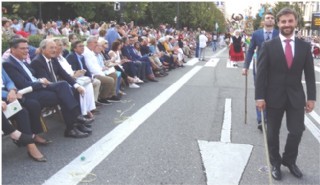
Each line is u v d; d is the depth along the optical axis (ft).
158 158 16.92
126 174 15.14
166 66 49.14
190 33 110.83
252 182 14.78
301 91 14.76
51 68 20.85
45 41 20.62
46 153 17.11
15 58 18.71
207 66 59.00
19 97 16.81
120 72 31.86
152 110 26.30
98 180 14.53
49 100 18.47
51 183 14.15
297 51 14.51
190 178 14.96
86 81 22.31
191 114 25.62
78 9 118.62
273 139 15.15
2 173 14.83
